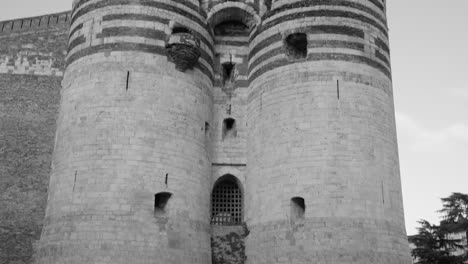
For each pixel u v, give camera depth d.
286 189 24.56
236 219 28.16
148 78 25.38
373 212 23.77
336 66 25.72
